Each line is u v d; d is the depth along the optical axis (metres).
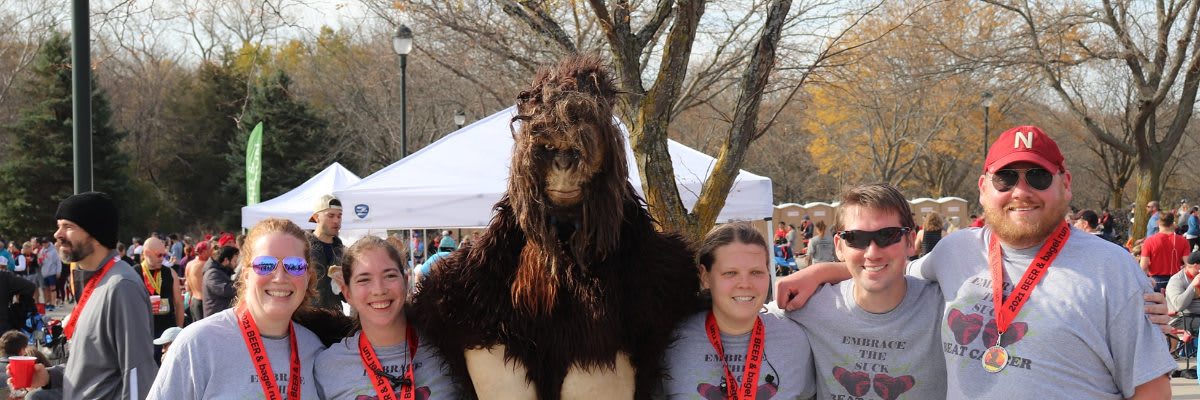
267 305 3.39
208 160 36.53
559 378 3.15
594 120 2.74
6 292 9.10
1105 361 2.93
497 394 3.17
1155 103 19.12
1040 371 2.94
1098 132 20.67
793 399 3.49
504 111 9.02
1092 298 2.93
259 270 3.38
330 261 7.17
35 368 4.65
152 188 34.62
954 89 31.52
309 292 3.67
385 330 3.38
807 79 9.30
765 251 3.40
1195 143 41.19
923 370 3.40
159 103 35.16
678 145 8.19
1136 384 2.89
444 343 3.24
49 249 18.97
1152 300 2.94
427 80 21.88
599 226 2.92
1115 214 29.55
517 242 3.14
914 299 3.44
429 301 3.28
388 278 3.36
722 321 3.46
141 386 4.29
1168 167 44.09
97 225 4.43
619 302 3.09
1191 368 9.09
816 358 3.57
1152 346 2.89
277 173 30.20
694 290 3.39
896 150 34.09
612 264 3.06
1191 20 18.23
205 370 3.33
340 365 3.45
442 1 9.63
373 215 7.64
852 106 30.42
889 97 31.48
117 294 4.29
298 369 3.45
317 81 29.70
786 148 40.81
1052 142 3.08
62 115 30.67
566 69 2.90
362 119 27.02
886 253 3.33
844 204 3.47
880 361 3.44
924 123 35.09
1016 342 3.00
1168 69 20.11
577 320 3.06
